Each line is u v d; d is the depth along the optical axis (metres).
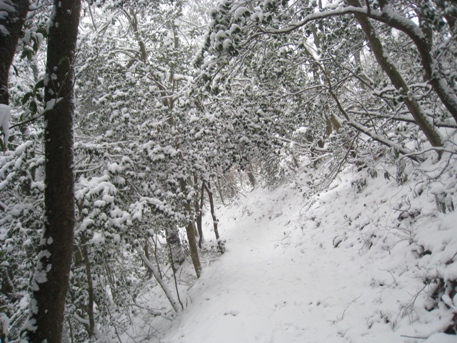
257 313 6.12
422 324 3.58
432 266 4.09
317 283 6.36
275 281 7.40
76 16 2.87
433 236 4.49
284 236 10.62
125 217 6.00
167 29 11.12
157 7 9.84
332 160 9.25
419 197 5.54
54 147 2.72
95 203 5.78
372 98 8.41
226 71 5.26
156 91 9.09
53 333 2.60
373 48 5.33
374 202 7.06
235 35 3.85
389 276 4.80
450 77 4.46
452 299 3.42
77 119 8.77
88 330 7.91
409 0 4.56
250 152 10.39
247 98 8.96
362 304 4.80
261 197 18.25
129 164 6.86
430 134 5.48
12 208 6.01
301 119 9.96
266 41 6.08
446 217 4.59
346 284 5.64
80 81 8.63
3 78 2.21
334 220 8.20
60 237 2.71
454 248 3.96
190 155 9.41
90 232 6.20
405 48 6.86
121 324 8.75
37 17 3.86
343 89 9.23
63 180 2.74
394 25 3.76
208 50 4.30
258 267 8.89
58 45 2.75
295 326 5.29
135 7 9.66
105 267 7.53
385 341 3.72
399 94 5.43
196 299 8.70
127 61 10.64
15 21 2.33
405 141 7.38
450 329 3.20
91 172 7.59
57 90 2.71
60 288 2.68
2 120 1.97
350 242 6.76
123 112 7.93
